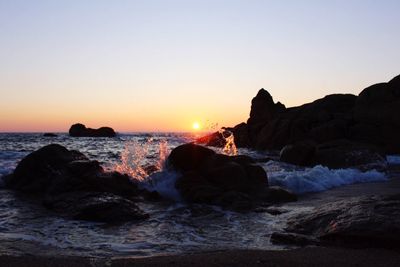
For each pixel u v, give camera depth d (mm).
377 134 29453
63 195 9961
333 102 38375
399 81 32094
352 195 11797
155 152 22859
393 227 6391
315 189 12781
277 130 35062
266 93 48125
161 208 9891
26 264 5410
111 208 8695
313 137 30828
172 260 5656
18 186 12266
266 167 19125
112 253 6219
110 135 91250
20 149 31797
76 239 7047
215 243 6902
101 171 11695
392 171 18656
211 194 10703
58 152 13094
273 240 7020
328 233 6734
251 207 9906
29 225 8008
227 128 46750
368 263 5547
